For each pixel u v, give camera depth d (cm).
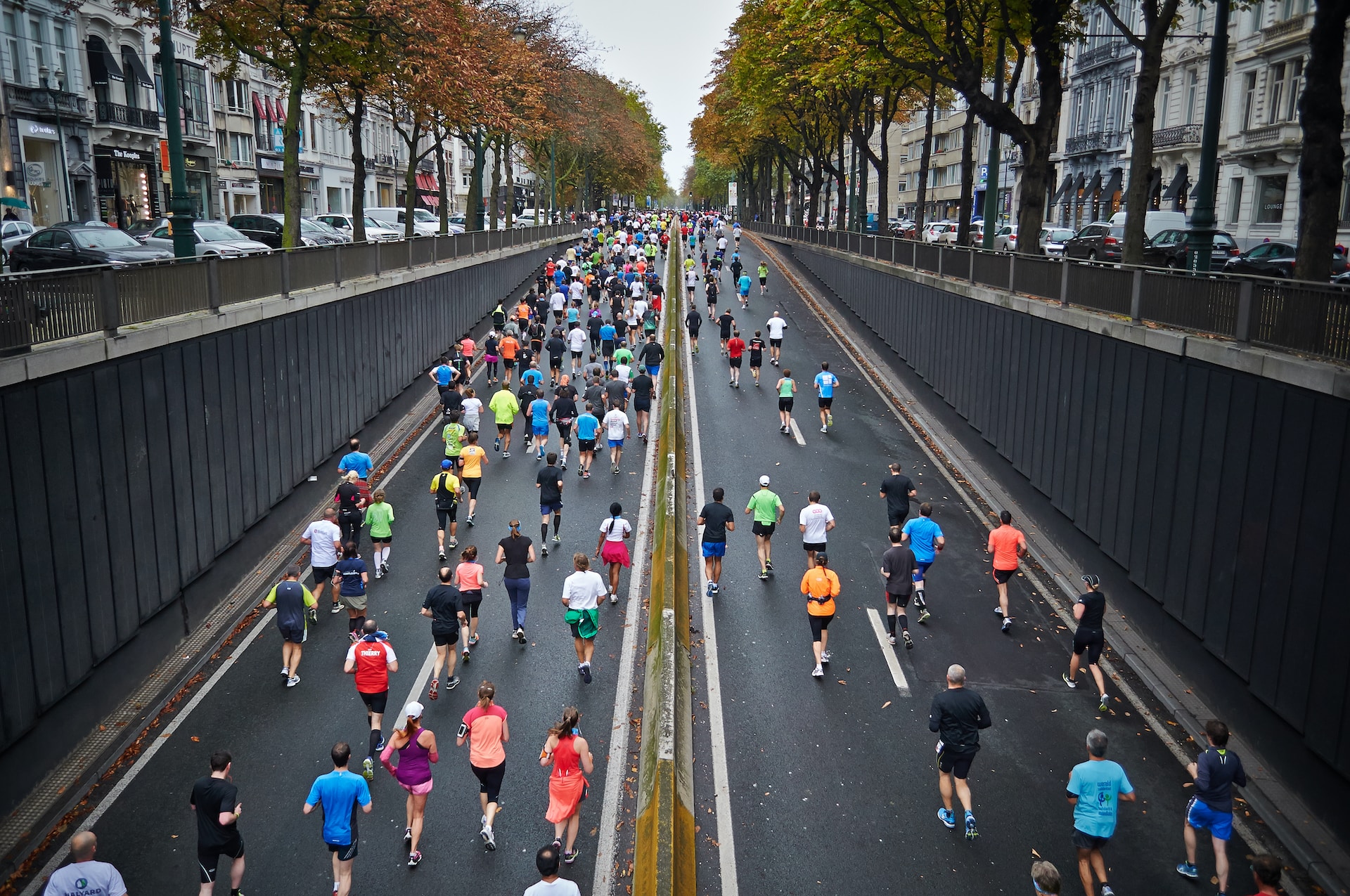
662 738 1095
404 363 2773
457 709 1298
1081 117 5334
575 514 1989
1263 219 3616
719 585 1681
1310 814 1069
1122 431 1555
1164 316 1447
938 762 1129
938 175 8794
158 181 4488
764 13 4500
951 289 2550
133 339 1295
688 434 2520
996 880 1004
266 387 1783
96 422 1226
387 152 7862
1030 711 1312
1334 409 1039
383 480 2212
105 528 1242
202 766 1173
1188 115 4172
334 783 915
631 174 10281
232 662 1417
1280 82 3497
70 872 803
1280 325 1161
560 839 1003
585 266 4894
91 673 1208
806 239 5697
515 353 3023
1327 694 1037
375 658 1169
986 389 2283
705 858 1025
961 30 2473
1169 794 1141
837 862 1026
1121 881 998
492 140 5319
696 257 6334
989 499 2112
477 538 1873
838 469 2284
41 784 1109
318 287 2095
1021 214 2436
